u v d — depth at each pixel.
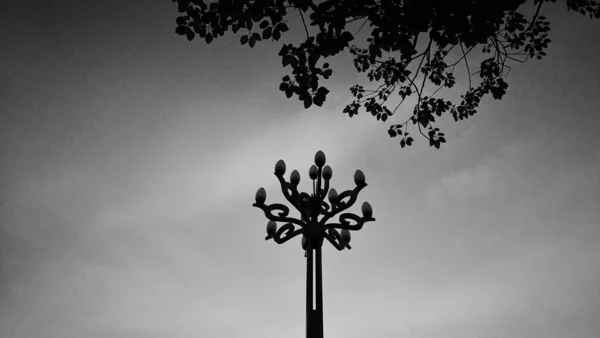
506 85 6.26
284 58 4.73
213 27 4.53
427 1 4.45
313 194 6.23
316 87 4.78
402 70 5.93
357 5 4.51
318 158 6.38
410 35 4.70
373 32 4.74
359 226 6.21
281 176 6.28
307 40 4.64
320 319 5.38
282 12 4.43
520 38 6.00
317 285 5.59
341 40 4.59
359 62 6.10
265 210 6.13
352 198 6.29
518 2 4.73
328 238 6.31
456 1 4.45
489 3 4.56
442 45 4.77
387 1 4.53
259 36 4.56
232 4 4.41
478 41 4.77
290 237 6.27
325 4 4.48
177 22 4.53
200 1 4.46
